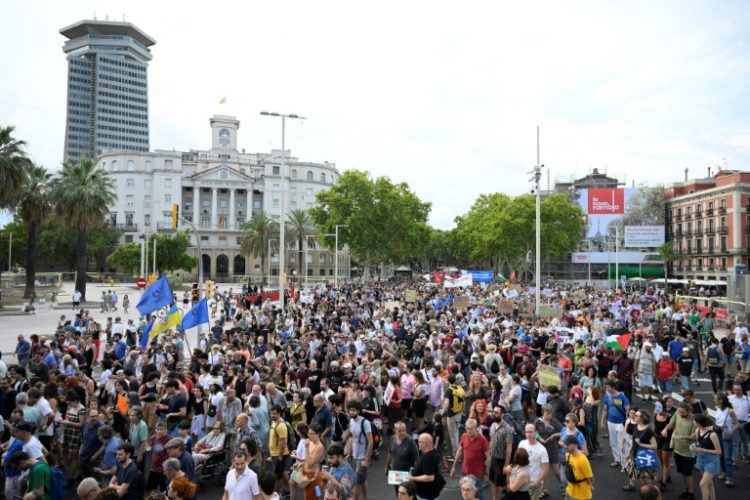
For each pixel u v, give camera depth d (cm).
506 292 4400
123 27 19788
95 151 19438
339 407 1153
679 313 2591
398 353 1756
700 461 981
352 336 2011
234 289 8025
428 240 9056
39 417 1045
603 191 9406
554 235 8019
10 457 816
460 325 2272
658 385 1786
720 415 1125
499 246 8381
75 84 19350
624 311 2973
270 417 1100
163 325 1867
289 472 1003
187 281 10744
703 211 8194
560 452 1028
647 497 654
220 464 1081
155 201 11225
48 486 805
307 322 2575
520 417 1274
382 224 7744
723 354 1909
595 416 1273
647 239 8919
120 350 1788
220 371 1359
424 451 827
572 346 1781
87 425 978
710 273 8006
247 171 12469
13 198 3769
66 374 1329
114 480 806
